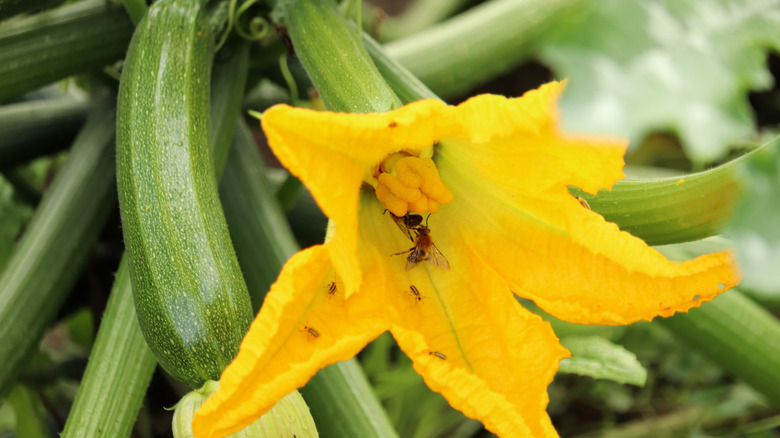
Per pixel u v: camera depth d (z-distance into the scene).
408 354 0.50
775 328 0.71
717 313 0.70
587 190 0.51
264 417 0.52
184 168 0.58
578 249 0.52
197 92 0.62
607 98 0.39
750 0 0.41
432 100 0.49
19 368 0.66
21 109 0.79
